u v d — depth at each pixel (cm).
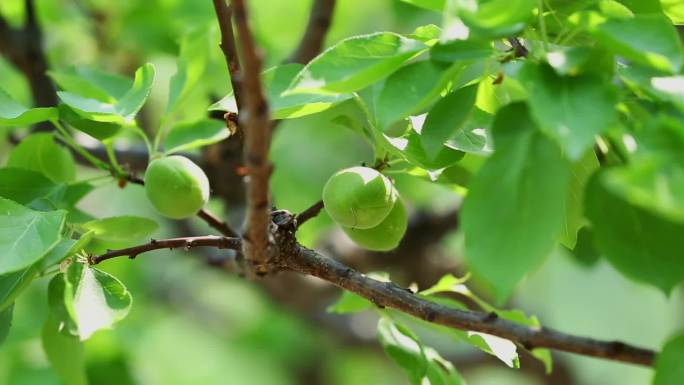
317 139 155
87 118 88
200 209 89
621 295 205
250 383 199
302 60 107
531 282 166
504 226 74
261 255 80
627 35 75
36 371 121
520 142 74
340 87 78
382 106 78
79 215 91
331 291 126
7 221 81
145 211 171
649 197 71
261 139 74
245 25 72
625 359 77
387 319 90
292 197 154
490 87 81
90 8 118
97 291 82
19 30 109
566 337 78
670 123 73
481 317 80
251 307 183
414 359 88
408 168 88
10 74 126
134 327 135
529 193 74
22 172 89
